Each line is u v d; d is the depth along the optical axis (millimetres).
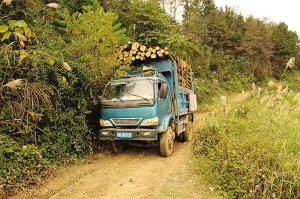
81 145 5625
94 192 3771
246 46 39000
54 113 4957
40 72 4637
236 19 47719
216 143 5266
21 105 4227
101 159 5809
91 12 6449
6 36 2520
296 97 6465
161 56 6859
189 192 3727
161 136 5910
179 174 4609
